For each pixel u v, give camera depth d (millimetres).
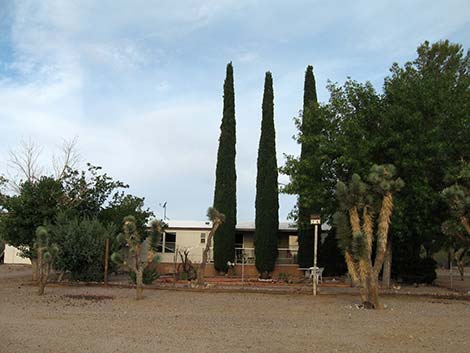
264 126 33781
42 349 8766
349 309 15172
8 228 24562
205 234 35688
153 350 8859
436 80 21891
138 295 17125
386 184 15531
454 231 19359
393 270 29047
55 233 23078
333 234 32438
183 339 9977
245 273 33219
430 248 37812
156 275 23984
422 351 9133
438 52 36469
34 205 24859
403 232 22453
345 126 21562
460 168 19828
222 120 34406
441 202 20859
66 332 10547
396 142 20328
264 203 32719
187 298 17625
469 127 20781
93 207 30328
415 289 24422
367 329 11539
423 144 20031
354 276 16016
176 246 32406
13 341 9445
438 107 20641
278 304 16234
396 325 12180
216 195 33406
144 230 30406
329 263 32188
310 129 23891
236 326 11734
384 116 20609
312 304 16312
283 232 37375
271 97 34219
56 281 23531
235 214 33375
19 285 22344
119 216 29594
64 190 28188
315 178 23250
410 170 20375
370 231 15914
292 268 33094
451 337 10586
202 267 23594
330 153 22391
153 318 12844
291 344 9602
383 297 18688
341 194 15977
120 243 23047
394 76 22547
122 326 11484
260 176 33219
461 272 33219
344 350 9133
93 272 23516
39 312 13758
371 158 20938
